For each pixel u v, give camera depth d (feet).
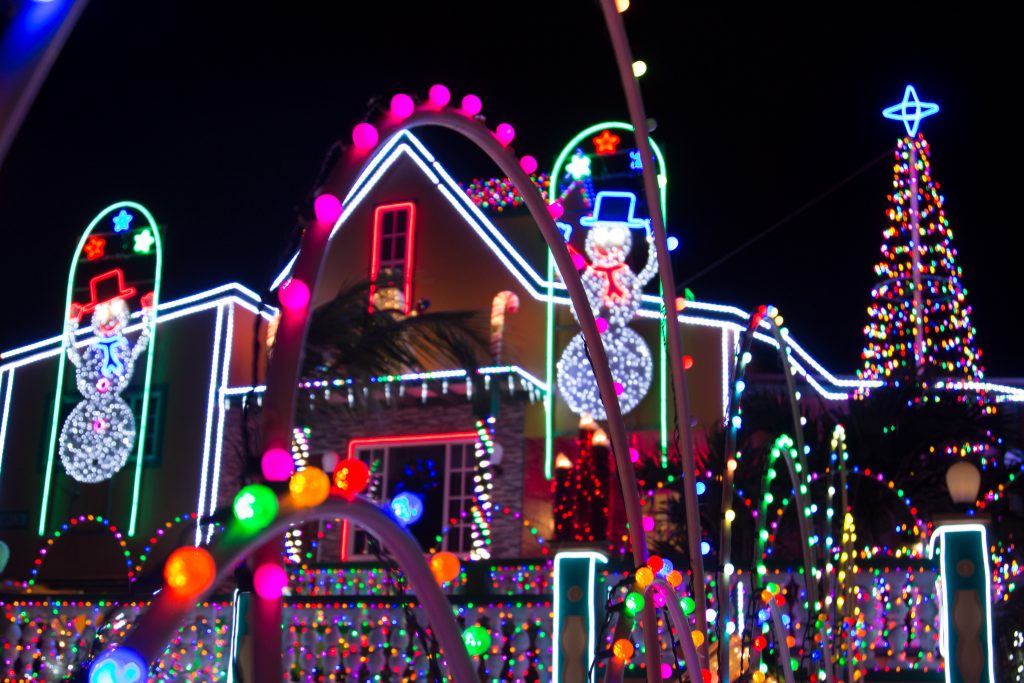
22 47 6.08
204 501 58.44
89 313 63.93
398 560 9.59
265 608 7.90
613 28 19.67
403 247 59.82
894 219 58.90
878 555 42.22
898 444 42.98
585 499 49.70
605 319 55.52
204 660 35.42
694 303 56.29
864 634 29.40
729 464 23.66
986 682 26.84
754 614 25.09
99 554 60.08
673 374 21.30
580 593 28.43
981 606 27.20
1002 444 44.80
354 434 54.95
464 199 59.16
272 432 8.21
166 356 61.67
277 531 7.68
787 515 40.63
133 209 64.03
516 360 54.85
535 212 15.08
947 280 57.98
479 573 39.60
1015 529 38.06
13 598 39.34
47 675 37.55
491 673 32.12
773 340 57.06
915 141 60.03
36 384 64.59
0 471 63.52
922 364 48.75
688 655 18.54
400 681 33.63
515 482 51.98
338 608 34.81
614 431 16.92
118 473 60.75
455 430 53.78
